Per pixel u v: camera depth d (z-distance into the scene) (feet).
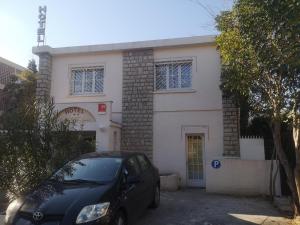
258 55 26.04
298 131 28.45
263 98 32.55
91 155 27.76
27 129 28.66
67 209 20.29
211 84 50.21
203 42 50.34
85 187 22.70
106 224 20.40
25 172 28.43
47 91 54.54
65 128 29.99
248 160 42.34
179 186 48.14
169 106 51.16
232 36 29.86
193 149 50.39
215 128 49.24
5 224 21.26
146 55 52.75
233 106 48.67
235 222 28.84
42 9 56.03
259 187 41.52
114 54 54.13
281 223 28.68
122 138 51.78
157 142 50.85
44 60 54.80
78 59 55.21
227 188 42.52
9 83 76.59
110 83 53.57
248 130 52.75
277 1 19.85
